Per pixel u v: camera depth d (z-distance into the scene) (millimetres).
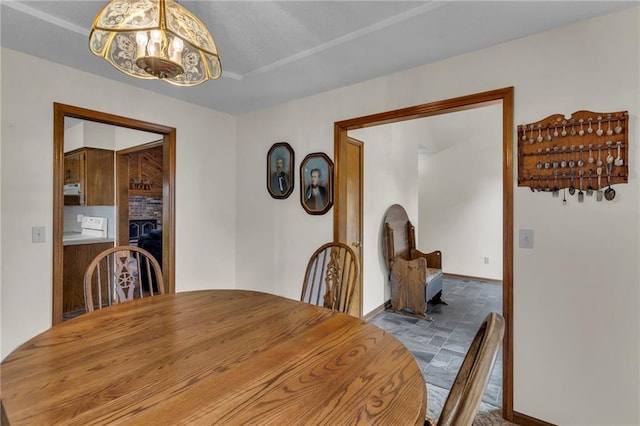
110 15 1194
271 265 3268
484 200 5734
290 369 968
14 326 2104
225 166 3488
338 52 2148
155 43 1324
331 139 2834
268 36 1978
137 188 5559
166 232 3066
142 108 2799
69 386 869
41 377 914
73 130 4336
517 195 1944
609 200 1686
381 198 3994
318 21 1818
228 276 3508
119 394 833
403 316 3748
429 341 3041
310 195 2965
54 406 782
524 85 1928
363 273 3549
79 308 3656
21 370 953
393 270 3857
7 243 2088
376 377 927
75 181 4320
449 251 6074
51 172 2262
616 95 1668
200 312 1498
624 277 1650
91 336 1208
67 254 3588
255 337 1207
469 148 5863
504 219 1979
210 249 3336
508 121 1964
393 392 854
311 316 1446
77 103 2395
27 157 2164
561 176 1808
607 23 1693
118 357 1039
